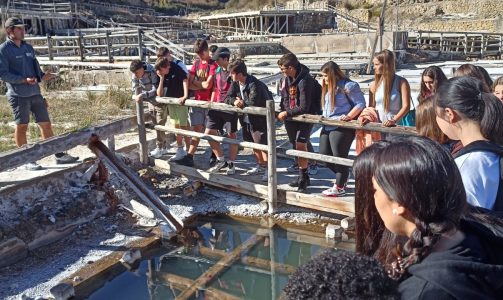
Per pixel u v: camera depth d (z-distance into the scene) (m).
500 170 2.06
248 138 6.28
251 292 4.23
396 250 1.52
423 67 17.73
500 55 22.89
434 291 1.26
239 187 5.98
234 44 23.75
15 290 4.17
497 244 1.41
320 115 5.40
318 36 23.66
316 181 6.04
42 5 37.62
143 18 43.94
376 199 1.48
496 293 1.30
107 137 6.21
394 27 34.78
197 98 6.54
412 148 1.41
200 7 75.00
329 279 1.12
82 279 4.34
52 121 9.34
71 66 16.22
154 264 4.78
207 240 5.23
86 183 5.80
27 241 4.82
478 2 37.47
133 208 5.71
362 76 15.44
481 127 2.22
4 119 9.95
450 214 1.36
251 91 5.64
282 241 5.12
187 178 6.50
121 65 14.45
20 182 5.54
